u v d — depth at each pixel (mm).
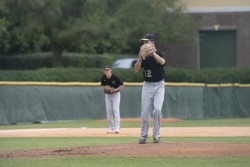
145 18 94750
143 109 33375
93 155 29125
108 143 38031
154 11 96688
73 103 70438
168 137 43625
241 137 43500
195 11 110625
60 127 59156
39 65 111250
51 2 83938
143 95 33375
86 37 90125
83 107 71188
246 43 110438
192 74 88812
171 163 26328
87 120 71188
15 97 66188
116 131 48531
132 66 108938
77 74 79062
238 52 110438
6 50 110625
